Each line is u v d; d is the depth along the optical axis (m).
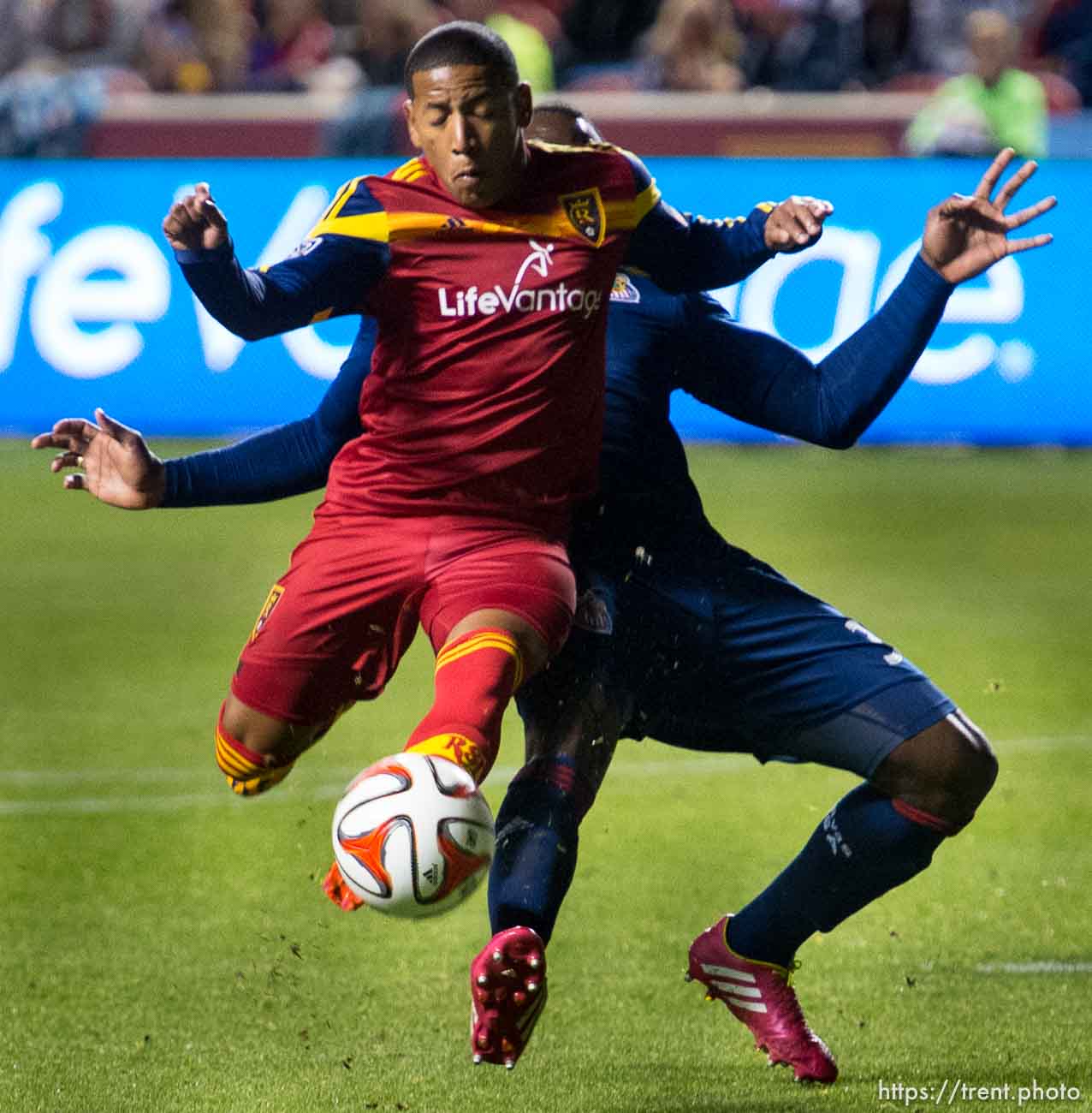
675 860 21.88
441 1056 15.74
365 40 54.41
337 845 12.73
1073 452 51.41
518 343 14.31
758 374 15.96
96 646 33.53
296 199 51.09
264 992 17.36
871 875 15.24
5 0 62.03
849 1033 16.30
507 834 14.07
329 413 15.52
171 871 21.39
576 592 14.83
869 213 49.25
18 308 51.38
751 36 56.19
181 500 15.43
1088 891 20.52
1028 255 49.56
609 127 52.69
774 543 40.81
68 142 54.41
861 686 15.06
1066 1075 15.16
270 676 14.74
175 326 50.50
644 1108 14.55
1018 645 32.84
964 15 56.97
